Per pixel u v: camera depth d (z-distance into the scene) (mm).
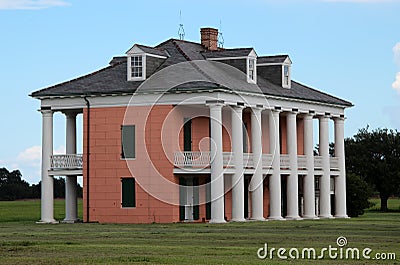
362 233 49406
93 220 67438
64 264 32625
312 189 75000
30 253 37031
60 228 58000
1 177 164625
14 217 82562
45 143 69625
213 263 32594
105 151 67312
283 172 71938
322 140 77562
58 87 69500
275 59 74000
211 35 76812
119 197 66688
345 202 79688
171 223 64062
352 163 107812
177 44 71438
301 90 76438
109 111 67250
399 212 101688
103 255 35844
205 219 67938
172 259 33906
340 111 79625
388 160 107812
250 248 38562
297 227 56750
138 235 48094
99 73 69938
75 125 72750
